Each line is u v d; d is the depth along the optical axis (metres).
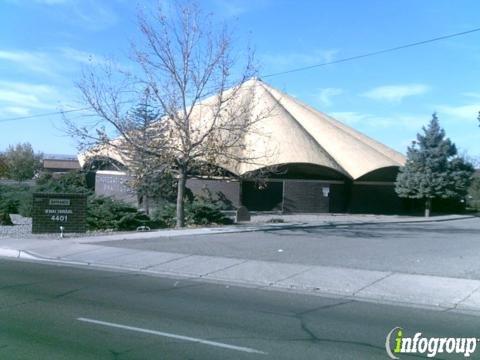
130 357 7.06
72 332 8.27
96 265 16.23
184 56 25.12
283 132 44.91
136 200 43.72
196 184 42.72
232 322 9.23
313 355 7.39
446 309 10.96
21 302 10.46
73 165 100.25
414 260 16.48
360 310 10.60
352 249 19.09
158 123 26.81
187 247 19.06
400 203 48.28
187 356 7.18
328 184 44.47
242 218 31.77
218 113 25.67
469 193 55.22
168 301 10.93
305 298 11.78
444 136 44.84
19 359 6.86
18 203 36.31
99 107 25.80
